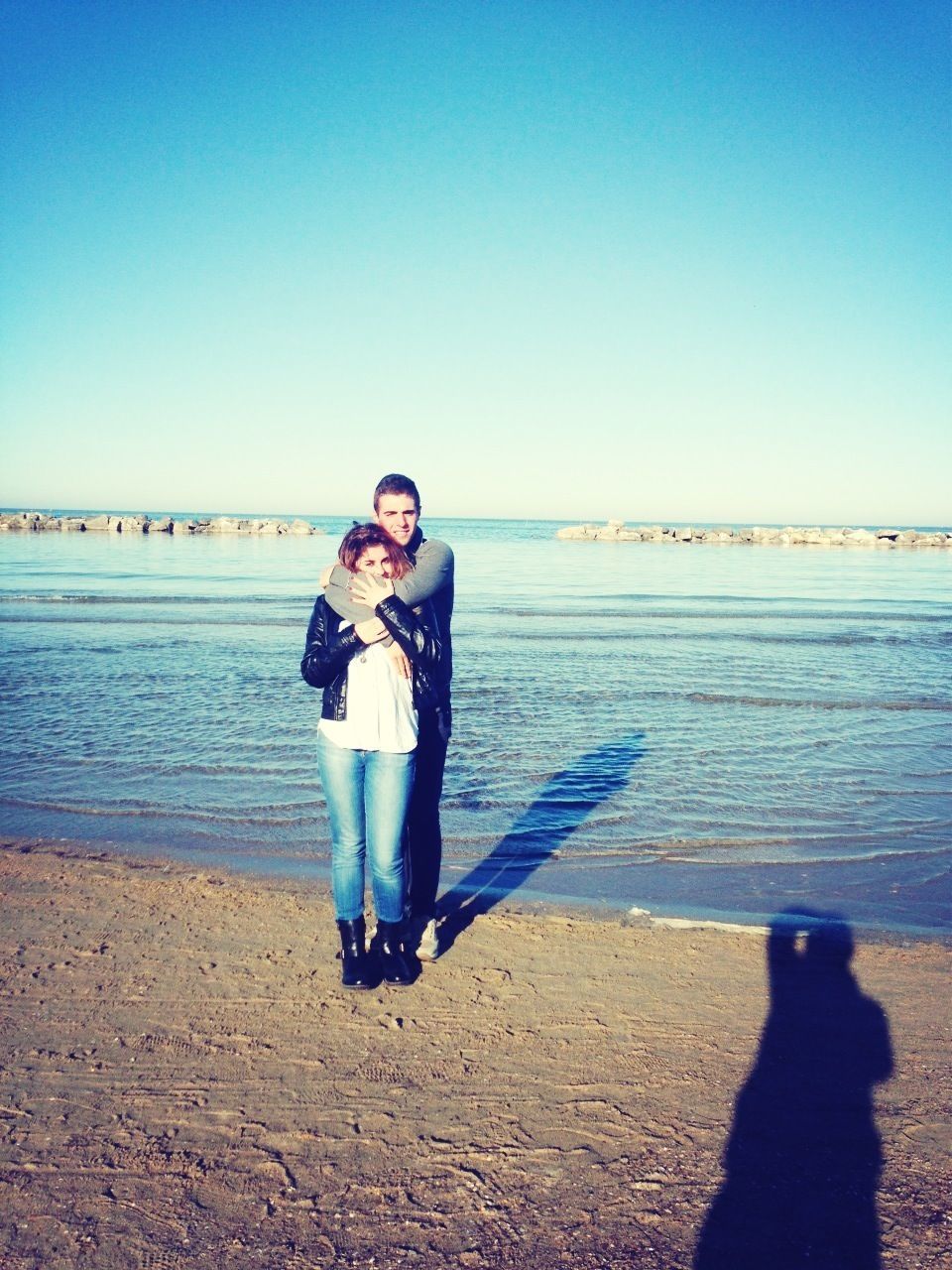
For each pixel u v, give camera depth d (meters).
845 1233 2.41
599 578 31.16
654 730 9.05
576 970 4.02
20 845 5.54
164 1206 2.49
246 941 4.23
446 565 3.77
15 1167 2.62
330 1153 2.72
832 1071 3.21
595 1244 2.37
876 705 10.42
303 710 9.48
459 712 9.72
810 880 5.31
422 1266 2.29
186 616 17.50
